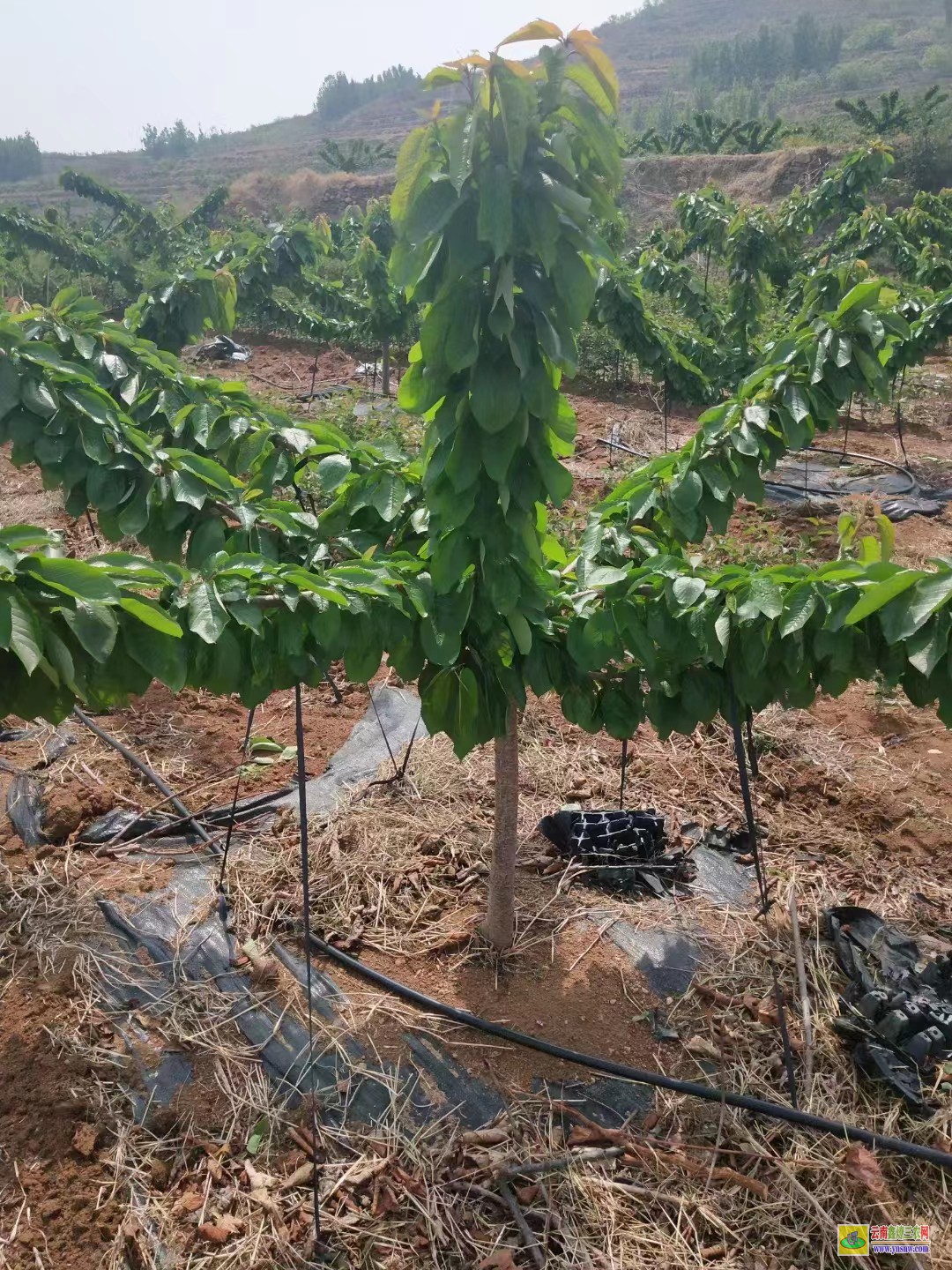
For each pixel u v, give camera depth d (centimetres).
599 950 365
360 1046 321
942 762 507
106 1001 332
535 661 293
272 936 360
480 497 260
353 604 254
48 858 398
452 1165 286
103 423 314
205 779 462
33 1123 294
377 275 1167
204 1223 269
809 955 366
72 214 4572
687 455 348
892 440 1091
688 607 262
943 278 1273
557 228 222
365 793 442
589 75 223
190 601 240
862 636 259
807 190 2870
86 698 229
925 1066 318
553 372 259
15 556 200
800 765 496
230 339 1570
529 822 434
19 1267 259
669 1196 278
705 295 1320
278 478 343
